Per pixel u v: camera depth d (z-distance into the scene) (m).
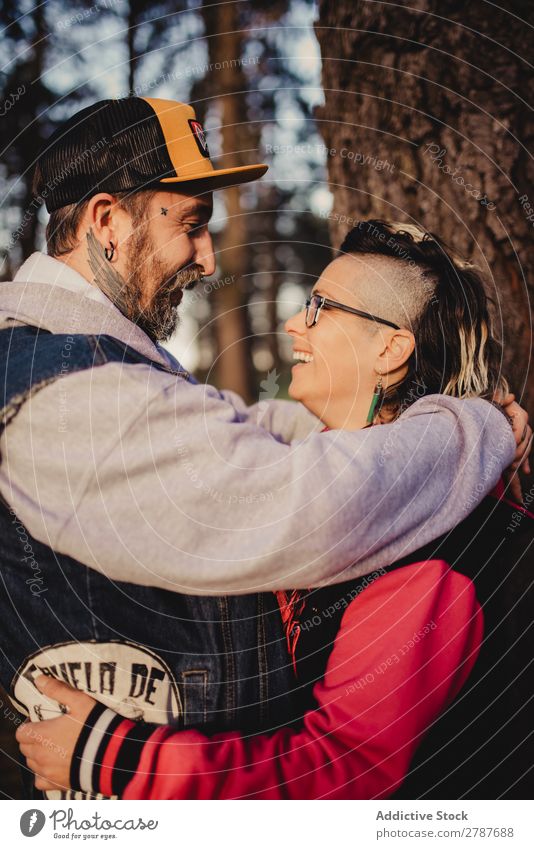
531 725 1.49
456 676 1.04
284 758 0.97
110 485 0.95
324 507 0.92
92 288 1.12
